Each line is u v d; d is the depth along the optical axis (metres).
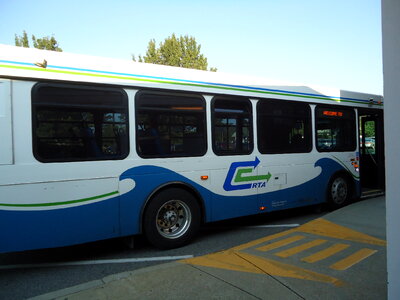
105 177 4.41
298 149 6.57
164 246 4.88
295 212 7.58
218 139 5.45
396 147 2.15
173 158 4.95
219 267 3.87
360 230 5.37
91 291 3.31
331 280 3.48
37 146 3.97
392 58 2.16
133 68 4.67
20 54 3.89
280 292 3.23
